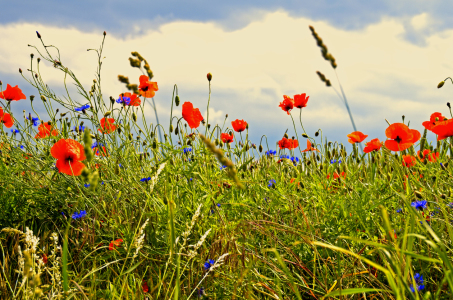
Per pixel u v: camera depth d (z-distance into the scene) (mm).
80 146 1994
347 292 1689
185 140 2346
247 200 2189
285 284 1977
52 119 2410
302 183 2324
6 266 1973
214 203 2092
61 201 2232
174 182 2170
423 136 2424
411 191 2129
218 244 2008
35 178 2342
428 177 2262
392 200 2137
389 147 2227
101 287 1992
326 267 1981
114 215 2137
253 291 1974
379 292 1939
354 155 2559
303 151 2545
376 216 2111
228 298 1933
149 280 1956
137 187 2219
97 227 2137
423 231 1992
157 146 2221
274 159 2658
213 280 1952
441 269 1938
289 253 2014
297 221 2168
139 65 1859
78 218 2148
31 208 2260
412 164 2330
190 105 2225
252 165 2520
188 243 2062
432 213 2111
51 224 2215
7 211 2215
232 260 1975
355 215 2078
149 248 2021
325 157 2492
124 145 2279
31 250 1849
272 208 2227
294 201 2227
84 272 1994
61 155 1980
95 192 2207
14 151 2355
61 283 1889
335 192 2283
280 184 2289
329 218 2145
